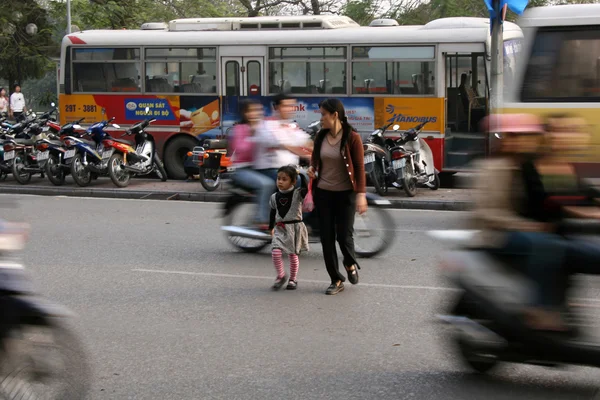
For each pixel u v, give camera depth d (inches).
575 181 210.8
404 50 682.8
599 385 218.4
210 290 331.9
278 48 724.0
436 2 1048.8
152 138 720.3
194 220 519.8
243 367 236.8
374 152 596.4
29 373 188.4
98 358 246.2
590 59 436.1
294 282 331.9
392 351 249.4
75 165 682.2
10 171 724.7
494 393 213.5
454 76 685.9
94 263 386.6
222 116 744.3
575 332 203.9
